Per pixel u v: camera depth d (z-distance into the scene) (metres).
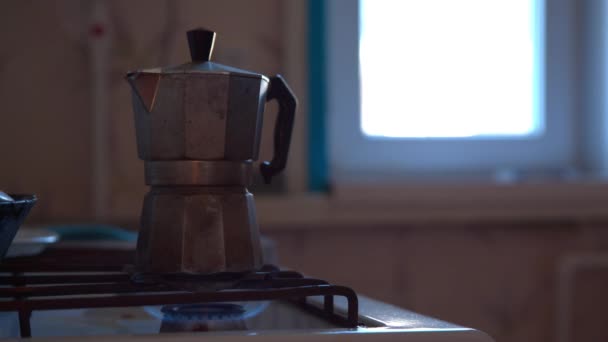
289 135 0.65
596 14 1.89
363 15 1.79
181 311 0.61
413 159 1.83
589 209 1.74
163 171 0.60
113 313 0.70
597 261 1.75
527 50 1.93
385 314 0.57
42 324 0.64
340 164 1.78
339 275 1.64
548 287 1.78
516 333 1.76
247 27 1.58
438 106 1.85
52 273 0.77
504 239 1.75
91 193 1.49
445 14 1.85
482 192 1.67
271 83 0.64
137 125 0.61
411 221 1.64
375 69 1.80
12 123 1.48
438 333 0.49
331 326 0.57
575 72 1.95
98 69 1.47
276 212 1.54
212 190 0.60
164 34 1.54
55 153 1.50
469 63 1.88
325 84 1.61
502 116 1.91
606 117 1.86
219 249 0.59
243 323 0.59
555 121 1.93
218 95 0.58
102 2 1.49
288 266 1.60
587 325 1.82
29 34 1.49
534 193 1.70
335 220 1.58
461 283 1.72
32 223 1.47
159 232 0.59
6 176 1.48
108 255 0.76
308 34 1.59
